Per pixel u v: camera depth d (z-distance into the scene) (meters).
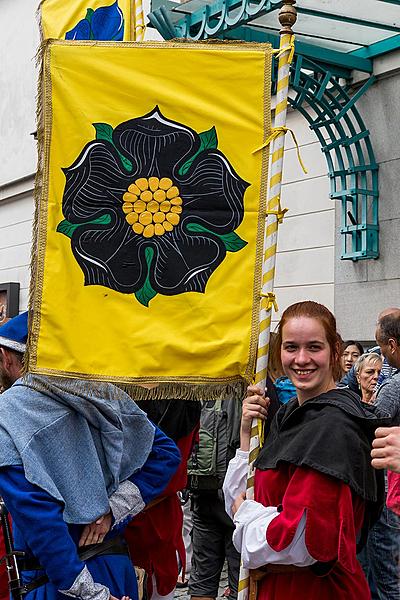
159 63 3.18
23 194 13.24
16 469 2.79
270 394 4.38
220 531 4.92
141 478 3.16
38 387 2.94
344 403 2.92
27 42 13.30
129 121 3.17
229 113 3.19
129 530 3.73
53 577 2.78
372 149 7.18
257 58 3.19
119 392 3.11
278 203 3.17
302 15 6.63
